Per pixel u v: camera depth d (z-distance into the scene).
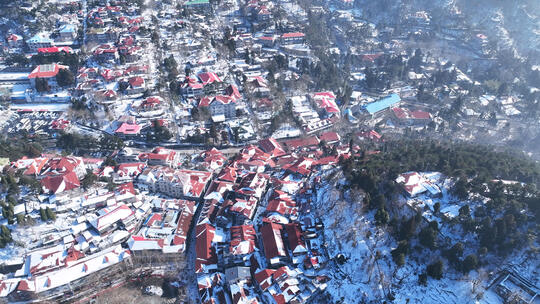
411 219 134.62
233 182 187.75
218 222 164.12
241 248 147.00
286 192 179.50
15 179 174.12
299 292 131.75
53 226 156.12
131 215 160.88
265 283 133.75
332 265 141.12
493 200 143.00
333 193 166.25
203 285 136.62
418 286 127.31
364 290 130.38
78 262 142.00
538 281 122.69
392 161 178.38
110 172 191.38
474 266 125.50
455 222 138.88
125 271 145.12
